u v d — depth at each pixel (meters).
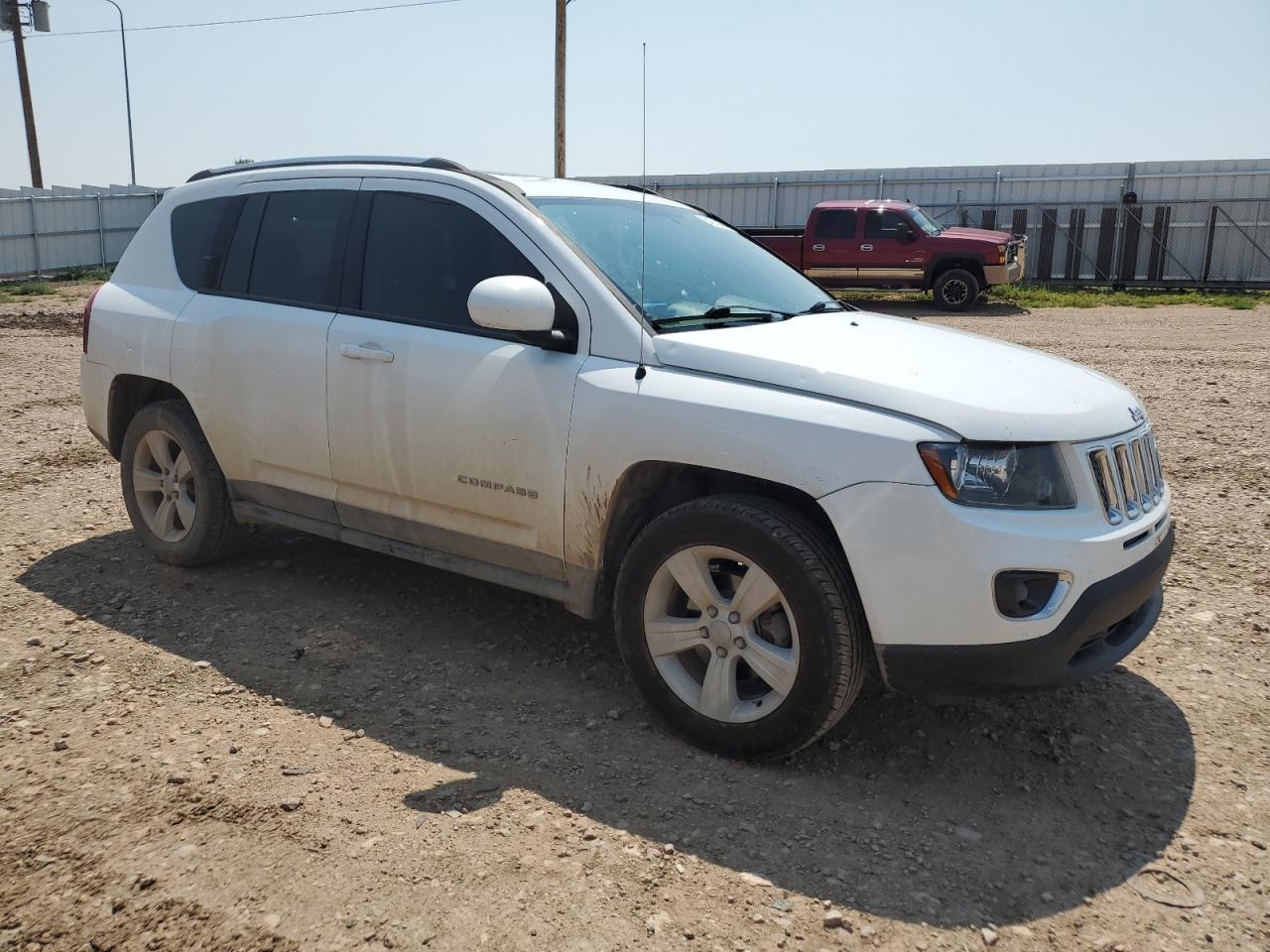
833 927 2.62
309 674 4.00
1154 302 20.72
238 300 4.63
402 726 3.61
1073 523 3.08
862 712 3.78
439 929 2.56
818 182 25.91
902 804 3.20
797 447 3.15
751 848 2.94
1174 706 3.84
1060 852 2.97
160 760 3.34
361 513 4.27
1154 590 3.40
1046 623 3.00
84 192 30.73
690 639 3.45
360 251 4.28
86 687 3.85
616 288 3.71
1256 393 9.72
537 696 3.86
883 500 3.04
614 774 3.32
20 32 31.23
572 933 2.56
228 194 4.87
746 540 3.22
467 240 3.99
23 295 22.45
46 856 2.83
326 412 4.21
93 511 6.05
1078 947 2.58
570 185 4.37
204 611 4.58
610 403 3.48
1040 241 24.52
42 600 4.68
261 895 2.68
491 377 3.75
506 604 4.73
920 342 3.79
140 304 4.99
